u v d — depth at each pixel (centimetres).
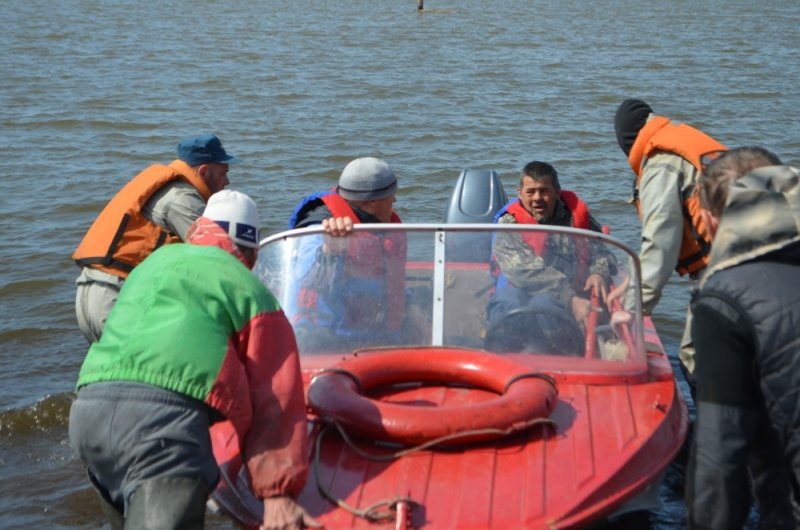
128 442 616
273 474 625
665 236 887
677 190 885
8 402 1177
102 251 1023
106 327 657
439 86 3788
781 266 522
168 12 8269
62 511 945
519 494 639
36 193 2159
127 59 4609
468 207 1187
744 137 2897
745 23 7588
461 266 816
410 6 10000
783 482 554
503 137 2788
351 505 636
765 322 510
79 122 2959
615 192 2164
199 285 646
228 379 627
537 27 7075
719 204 550
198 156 1056
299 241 839
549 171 1052
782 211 523
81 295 1036
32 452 1061
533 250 820
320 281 824
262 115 3127
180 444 618
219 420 656
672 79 4066
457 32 6525
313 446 694
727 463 521
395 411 686
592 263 818
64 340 1385
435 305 812
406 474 659
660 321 1450
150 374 625
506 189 2245
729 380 521
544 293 813
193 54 4888
